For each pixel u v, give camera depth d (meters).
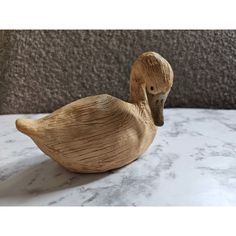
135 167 0.74
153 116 0.71
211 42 1.06
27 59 1.05
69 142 0.65
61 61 1.06
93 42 1.05
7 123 1.00
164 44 1.06
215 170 0.73
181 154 0.80
